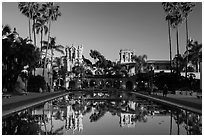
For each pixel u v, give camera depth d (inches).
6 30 1470.2
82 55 4114.2
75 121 696.4
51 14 2267.5
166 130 568.7
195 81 2030.0
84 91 2800.2
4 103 922.7
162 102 1211.9
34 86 1962.4
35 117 740.7
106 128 596.7
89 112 892.6
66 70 3449.8
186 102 1052.5
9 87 1478.8
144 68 3326.8
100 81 3629.4
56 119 724.7
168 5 2122.3
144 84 2723.9
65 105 1107.9
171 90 1968.5
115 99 1520.7
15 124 625.6
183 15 2114.9
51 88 2369.6
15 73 1387.8
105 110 951.6
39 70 2399.1
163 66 3735.2
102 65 4028.1
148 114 829.8
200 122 673.6
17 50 1328.7
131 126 621.3
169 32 2178.9
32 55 1390.3
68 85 3410.4
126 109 981.2
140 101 1354.6
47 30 2269.9
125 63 4195.4
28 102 1051.3
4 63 1354.6
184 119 718.5
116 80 3592.5
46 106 1037.8
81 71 3555.6
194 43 2230.6
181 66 2444.6
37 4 2174.0
